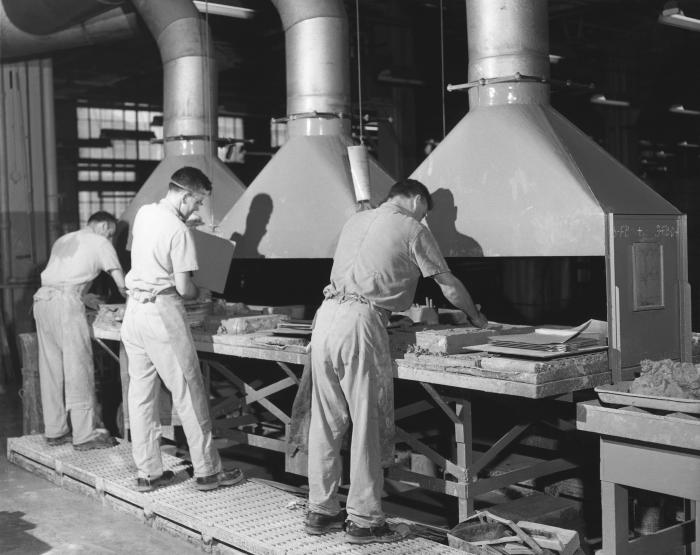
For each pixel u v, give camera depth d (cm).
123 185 1733
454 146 389
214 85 581
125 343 389
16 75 789
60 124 1611
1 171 785
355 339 305
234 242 462
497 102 388
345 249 321
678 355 345
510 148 369
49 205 809
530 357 300
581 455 386
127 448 465
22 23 643
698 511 258
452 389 327
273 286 676
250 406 542
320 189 458
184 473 412
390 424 314
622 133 1283
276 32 942
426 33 977
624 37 977
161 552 344
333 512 323
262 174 487
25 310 789
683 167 1415
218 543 336
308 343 369
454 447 438
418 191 331
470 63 400
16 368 775
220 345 409
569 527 316
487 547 288
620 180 354
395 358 332
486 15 388
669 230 345
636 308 325
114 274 477
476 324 338
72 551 346
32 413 527
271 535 321
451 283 323
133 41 980
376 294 310
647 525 334
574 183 341
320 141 479
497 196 361
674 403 259
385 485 428
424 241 317
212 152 576
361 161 407
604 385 291
